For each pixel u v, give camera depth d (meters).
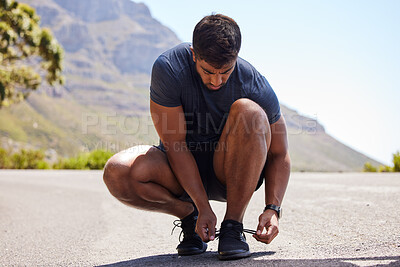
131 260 2.33
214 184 2.36
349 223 3.10
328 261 1.76
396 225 2.83
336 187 6.29
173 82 2.09
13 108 164.50
